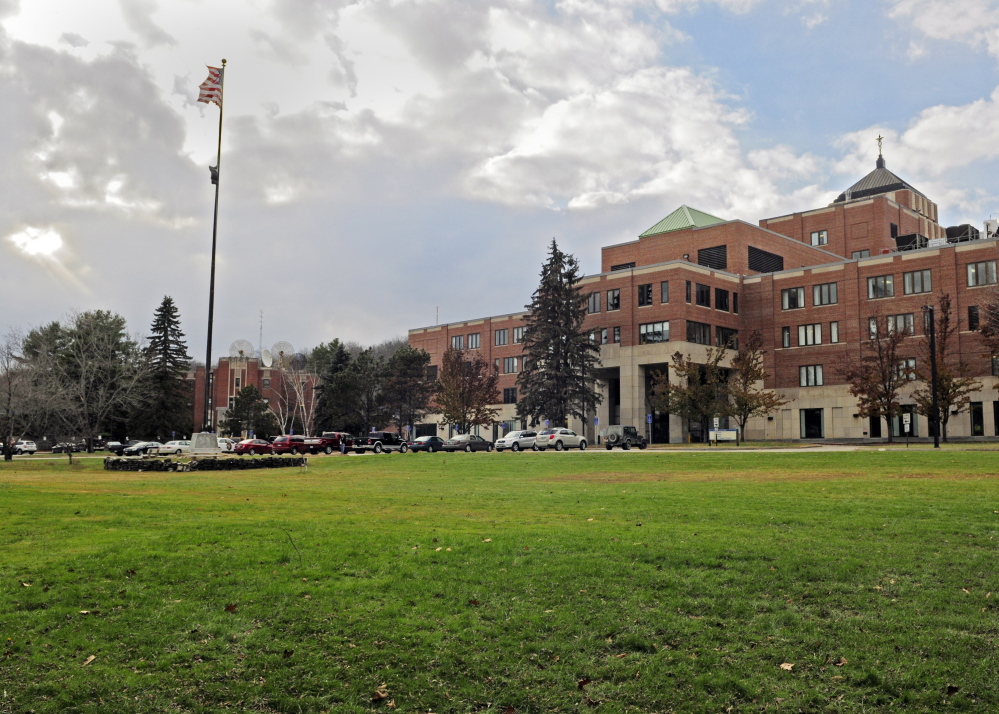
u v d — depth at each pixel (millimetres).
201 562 13719
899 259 74625
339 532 16281
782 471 33688
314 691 10055
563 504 21719
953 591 12117
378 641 10984
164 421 91125
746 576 12914
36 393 65562
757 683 10000
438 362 112062
